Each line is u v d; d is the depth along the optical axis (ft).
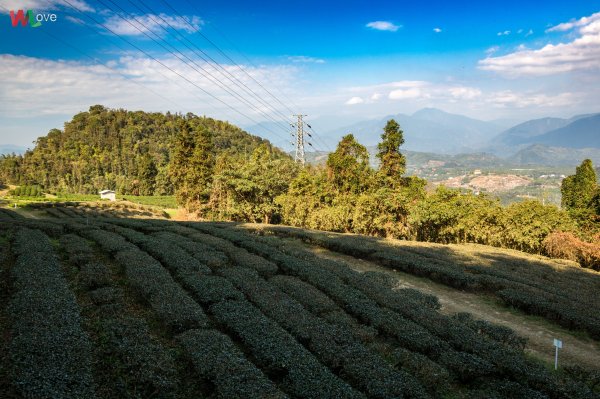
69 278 58.44
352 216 127.03
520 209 113.60
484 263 83.05
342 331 43.37
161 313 44.68
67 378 30.27
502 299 62.13
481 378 38.29
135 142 557.74
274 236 104.73
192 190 194.29
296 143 236.02
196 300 53.16
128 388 32.76
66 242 76.23
